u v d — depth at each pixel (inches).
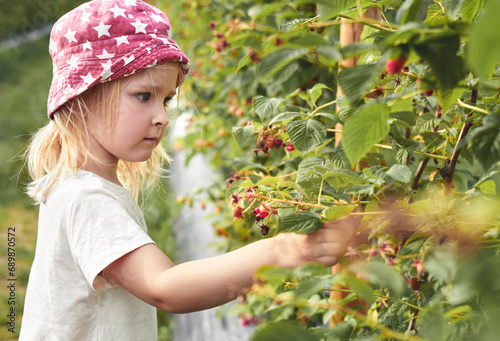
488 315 24.1
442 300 31.8
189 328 115.0
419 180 43.8
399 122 43.6
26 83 447.2
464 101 40.4
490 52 15.8
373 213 31.8
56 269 43.9
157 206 191.9
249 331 83.3
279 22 78.1
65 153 47.7
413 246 31.3
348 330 34.0
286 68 31.3
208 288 35.0
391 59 25.1
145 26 46.1
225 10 115.1
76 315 44.2
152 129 46.9
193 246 142.7
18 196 239.9
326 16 31.8
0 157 272.1
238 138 55.3
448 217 29.5
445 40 23.6
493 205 27.2
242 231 78.6
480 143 25.5
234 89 109.7
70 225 42.3
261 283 33.1
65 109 47.6
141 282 38.1
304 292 26.8
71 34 45.8
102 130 46.5
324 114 48.8
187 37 159.8
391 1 40.2
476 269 23.6
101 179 46.8
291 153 56.5
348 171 37.7
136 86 45.5
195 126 116.2
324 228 33.1
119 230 40.6
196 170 180.4
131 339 45.8
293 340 25.0
